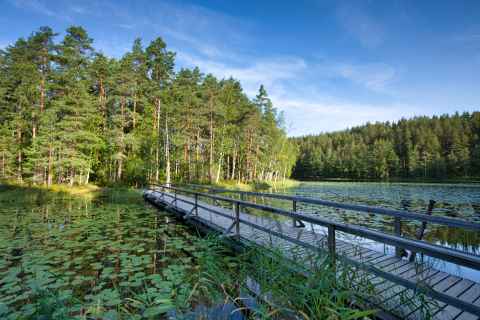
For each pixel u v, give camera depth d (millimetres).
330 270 1837
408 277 2613
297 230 4727
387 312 1895
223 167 33719
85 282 3289
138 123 24750
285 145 38281
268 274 2137
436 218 2428
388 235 1671
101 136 22109
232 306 2178
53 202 12469
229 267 3062
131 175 21828
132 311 2531
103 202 12484
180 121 24906
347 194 19328
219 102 26859
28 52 20219
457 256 1205
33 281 3258
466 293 2297
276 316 1688
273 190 24672
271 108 33344
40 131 19203
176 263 3990
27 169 20031
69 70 20203
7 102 21641
